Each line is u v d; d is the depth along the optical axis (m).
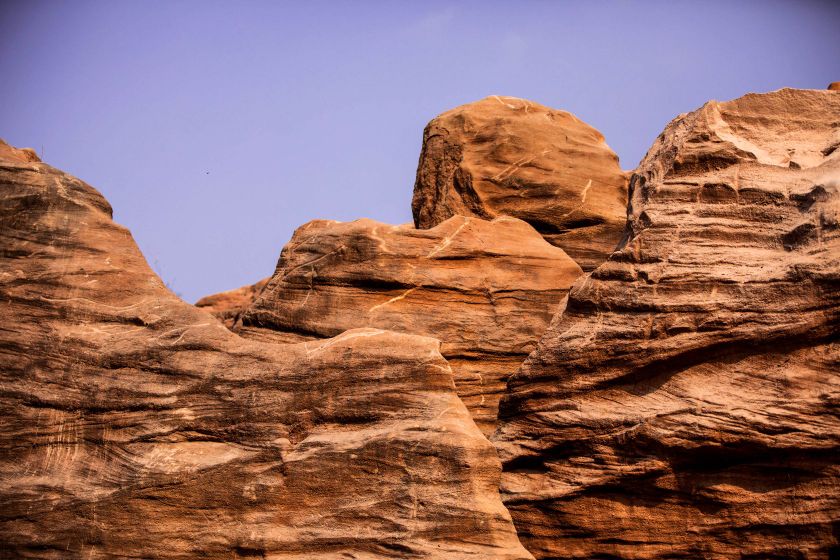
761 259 21.09
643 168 24.09
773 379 19.80
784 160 23.08
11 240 22.62
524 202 29.36
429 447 20.22
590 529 20.31
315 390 21.09
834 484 19.02
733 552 19.50
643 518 20.08
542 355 21.73
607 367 21.05
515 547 19.61
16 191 23.06
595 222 29.22
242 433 20.83
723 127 23.77
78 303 22.12
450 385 21.05
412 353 21.25
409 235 25.41
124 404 21.12
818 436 19.05
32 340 21.70
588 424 20.72
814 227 20.80
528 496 20.73
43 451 20.92
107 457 20.78
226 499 20.23
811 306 19.94
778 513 19.25
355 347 21.42
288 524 19.98
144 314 22.16
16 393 21.25
